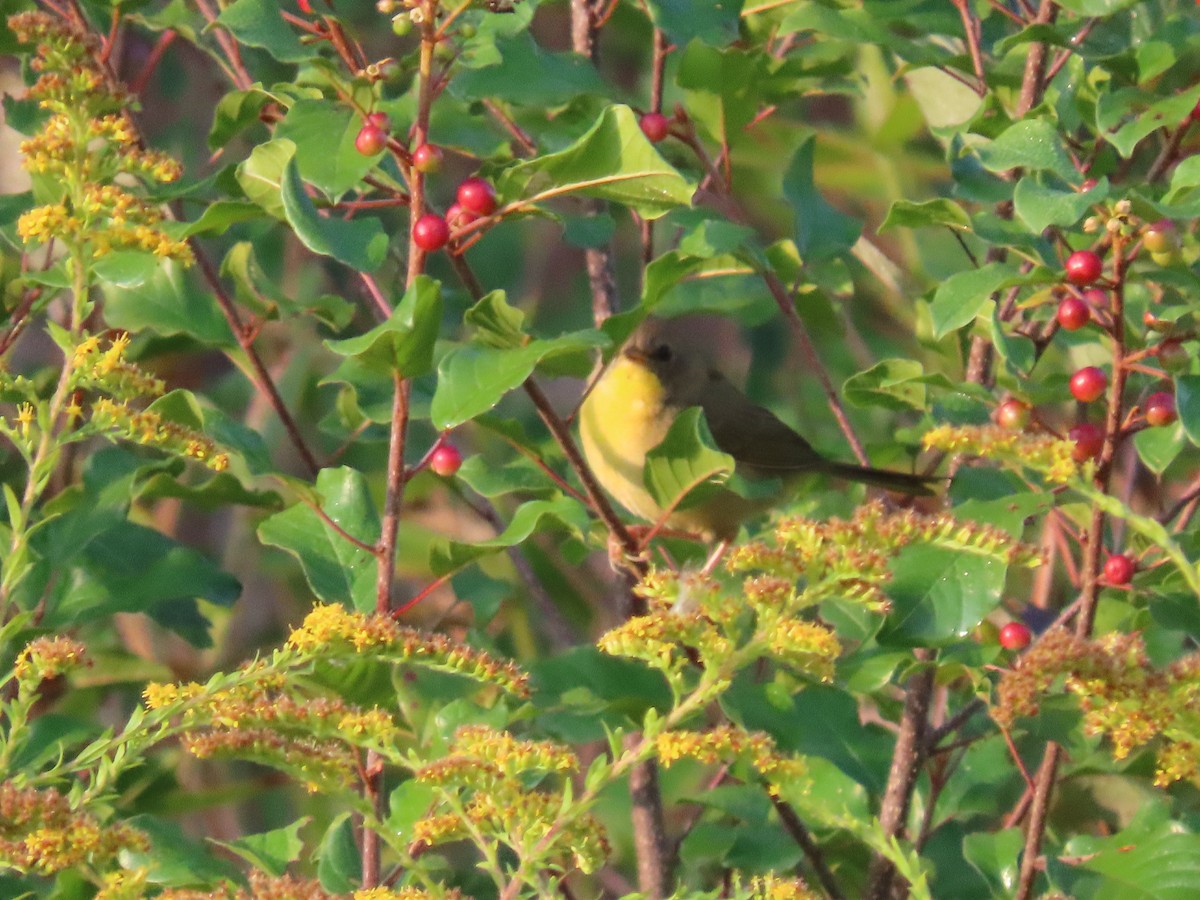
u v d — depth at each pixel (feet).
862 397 29.81
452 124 31.37
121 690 33.78
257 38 23.48
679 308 37.37
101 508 29.78
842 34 31.30
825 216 32.50
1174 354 22.67
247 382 43.27
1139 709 18.71
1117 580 23.75
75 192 21.77
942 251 41.37
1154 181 29.63
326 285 42.65
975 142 29.63
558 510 25.76
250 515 42.32
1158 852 23.68
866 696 33.99
